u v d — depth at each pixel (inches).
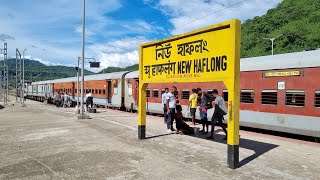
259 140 466.3
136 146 418.6
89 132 550.3
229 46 320.8
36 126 647.8
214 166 315.9
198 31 363.9
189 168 309.3
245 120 583.2
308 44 2827.3
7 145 433.1
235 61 313.9
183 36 392.8
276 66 522.3
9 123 717.3
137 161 337.4
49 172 299.0
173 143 437.4
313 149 399.9
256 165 318.0
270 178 275.0
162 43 444.8
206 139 468.4
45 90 2260.1
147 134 517.7
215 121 462.9
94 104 1387.8
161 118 818.8
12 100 2559.1
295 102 488.7
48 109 1261.1
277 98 518.6
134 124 669.3
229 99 317.1
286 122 502.0
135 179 275.6
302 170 299.1
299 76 483.2
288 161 333.4
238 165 313.3
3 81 2378.2
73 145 429.1
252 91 568.4
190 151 384.5
